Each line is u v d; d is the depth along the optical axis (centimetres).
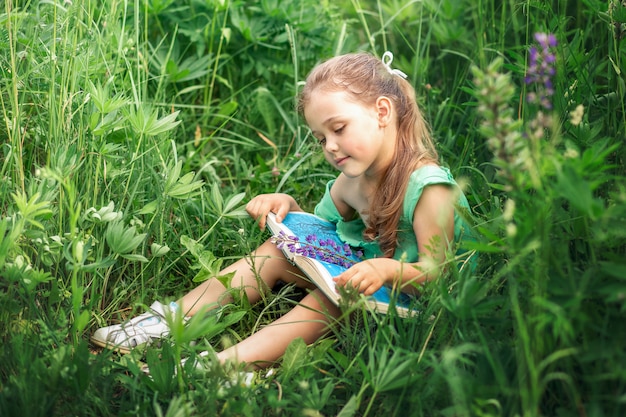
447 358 150
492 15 277
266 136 301
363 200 222
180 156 279
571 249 176
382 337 181
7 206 210
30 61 218
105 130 213
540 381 148
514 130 147
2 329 185
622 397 131
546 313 147
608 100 210
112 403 178
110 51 251
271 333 198
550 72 160
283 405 166
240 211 227
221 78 293
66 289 206
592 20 287
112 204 204
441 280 172
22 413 162
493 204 220
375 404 174
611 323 148
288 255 207
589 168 150
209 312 207
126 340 198
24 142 236
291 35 284
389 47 342
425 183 202
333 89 204
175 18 298
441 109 279
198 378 179
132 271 225
